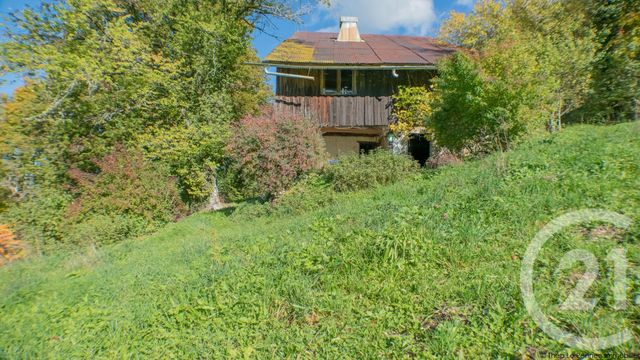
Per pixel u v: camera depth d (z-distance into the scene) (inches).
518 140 314.2
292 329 112.9
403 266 129.4
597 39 423.5
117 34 461.4
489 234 138.4
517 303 98.1
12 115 390.3
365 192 314.8
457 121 333.1
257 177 363.6
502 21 476.4
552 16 457.4
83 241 326.3
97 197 370.9
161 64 503.8
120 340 123.6
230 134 431.5
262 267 156.3
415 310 109.0
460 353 87.3
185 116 532.4
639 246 108.8
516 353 84.2
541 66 319.0
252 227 291.6
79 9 459.2
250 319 121.3
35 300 165.3
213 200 532.7
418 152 588.7
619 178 156.6
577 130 327.3
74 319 141.0
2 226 301.7
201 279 158.2
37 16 452.1
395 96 552.4
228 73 570.3
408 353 93.5
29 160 393.4
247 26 592.1
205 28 500.4
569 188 157.2
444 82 327.9
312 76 559.5
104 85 486.0
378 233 152.4
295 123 364.8
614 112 428.8
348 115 564.4
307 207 313.1
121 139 493.4
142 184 394.0
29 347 124.3
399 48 636.1
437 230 146.3
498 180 196.9
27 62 411.2
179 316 129.7
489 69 306.0
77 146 454.0
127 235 360.5
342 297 122.5
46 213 348.8
